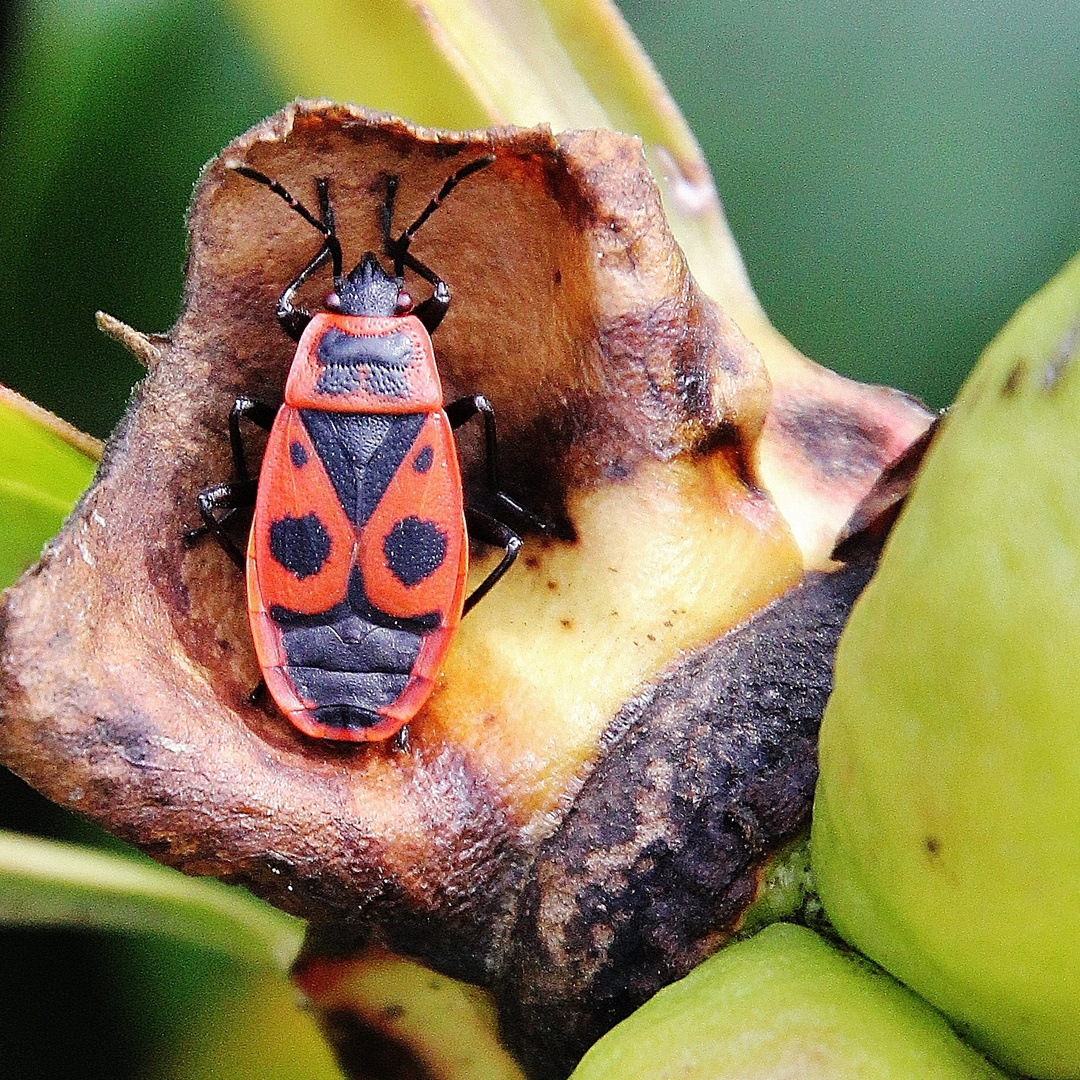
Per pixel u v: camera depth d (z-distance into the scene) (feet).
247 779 0.31
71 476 0.33
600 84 0.34
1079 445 0.26
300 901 0.31
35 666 0.31
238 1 0.34
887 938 0.30
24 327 0.35
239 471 0.33
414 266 0.33
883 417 0.33
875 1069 0.30
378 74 0.34
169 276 0.34
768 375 0.32
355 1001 0.32
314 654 0.34
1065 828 0.27
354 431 0.34
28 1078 0.34
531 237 0.32
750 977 0.30
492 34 0.34
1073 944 0.28
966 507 0.27
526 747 0.32
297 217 0.32
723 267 0.34
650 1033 0.30
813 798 0.31
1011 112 0.34
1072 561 0.26
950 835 0.29
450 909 0.31
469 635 0.32
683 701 0.31
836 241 0.35
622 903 0.31
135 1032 0.34
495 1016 0.32
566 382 0.32
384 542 0.34
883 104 0.34
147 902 0.33
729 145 0.35
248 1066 0.33
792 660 0.31
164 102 0.34
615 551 0.32
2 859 0.33
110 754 0.31
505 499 0.32
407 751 0.32
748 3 0.35
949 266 0.34
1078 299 0.26
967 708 0.27
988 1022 0.30
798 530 0.32
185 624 0.32
